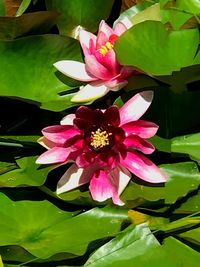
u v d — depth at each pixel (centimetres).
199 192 72
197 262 68
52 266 70
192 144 73
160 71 73
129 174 71
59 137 71
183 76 72
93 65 73
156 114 75
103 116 70
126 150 71
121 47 72
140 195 71
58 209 74
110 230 70
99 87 75
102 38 74
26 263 70
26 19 75
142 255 68
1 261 69
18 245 69
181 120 75
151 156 75
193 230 71
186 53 75
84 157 70
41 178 73
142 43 74
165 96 75
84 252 68
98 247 70
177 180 72
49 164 74
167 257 68
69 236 70
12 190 75
